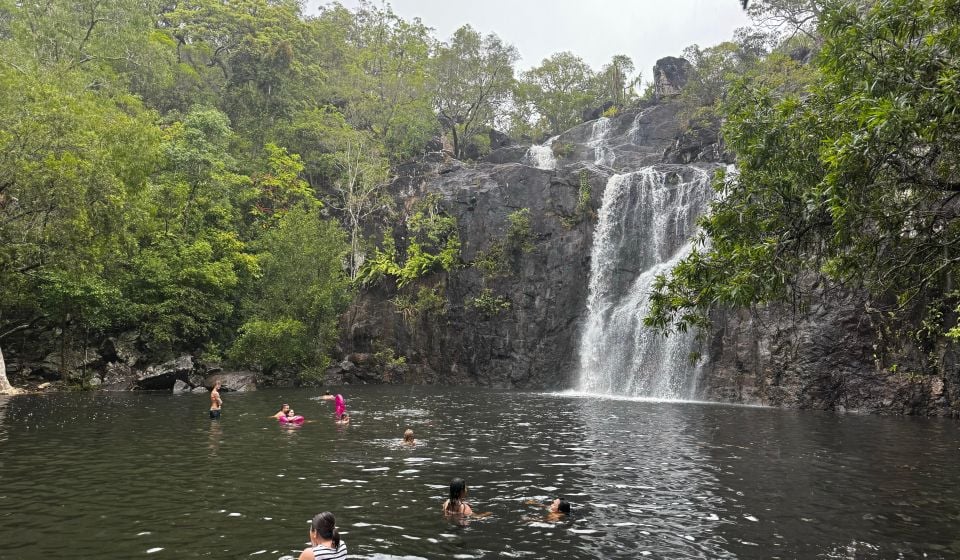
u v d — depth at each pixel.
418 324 48.50
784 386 32.06
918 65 10.55
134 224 32.72
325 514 7.82
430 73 66.69
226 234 42.88
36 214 25.83
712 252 12.66
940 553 8.96
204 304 40.69
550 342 45.44
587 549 9.05
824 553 8.95
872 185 10.56
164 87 50.09
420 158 62.66
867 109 10.00
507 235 46.97
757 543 9.36
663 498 11.99
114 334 37.66
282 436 19.31
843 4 11.74
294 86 59.84
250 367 40.78
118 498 11.58
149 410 25.66
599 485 13.05
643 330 40.06
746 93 13.43
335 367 46.09
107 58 43.50
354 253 51.44
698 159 50.91
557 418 25.12
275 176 52.88
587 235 46.69
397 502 11.51
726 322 35.56
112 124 31.94
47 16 40.50
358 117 63.38
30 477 13.28
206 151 43.50
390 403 31.00
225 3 61.03
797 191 11.81
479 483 13.15
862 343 30.06
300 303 41.78
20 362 35.25
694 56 55.88
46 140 25.00
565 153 61.34
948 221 11.38
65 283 33.72
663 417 25.78
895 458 16.39
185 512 10.68
